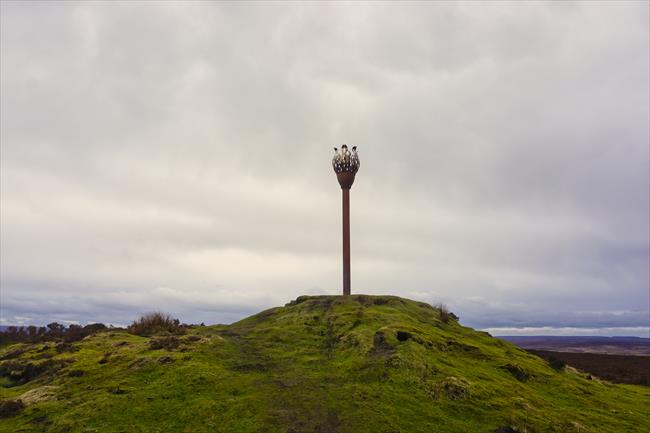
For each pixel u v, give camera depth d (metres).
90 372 31.98
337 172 62.94
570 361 85.94
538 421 26.05
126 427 23.75
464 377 30.84
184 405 26.14
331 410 25.56
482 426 25.03
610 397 35.22
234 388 28.70
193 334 42.88
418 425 24.28
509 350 44.31
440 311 53.16
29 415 26.05
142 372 31.36
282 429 23.31
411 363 31.89
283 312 53.28
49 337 49.97
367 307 51.34
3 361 38.00
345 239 61.78
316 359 35.41
